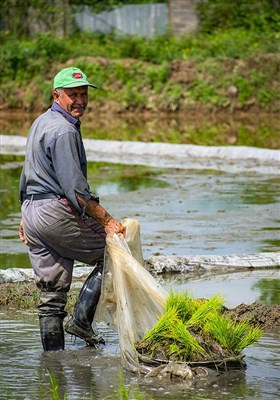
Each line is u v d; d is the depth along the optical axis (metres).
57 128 10.38
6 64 53.62
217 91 49.28
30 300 12.92
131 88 50.62
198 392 9.02
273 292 13.20
